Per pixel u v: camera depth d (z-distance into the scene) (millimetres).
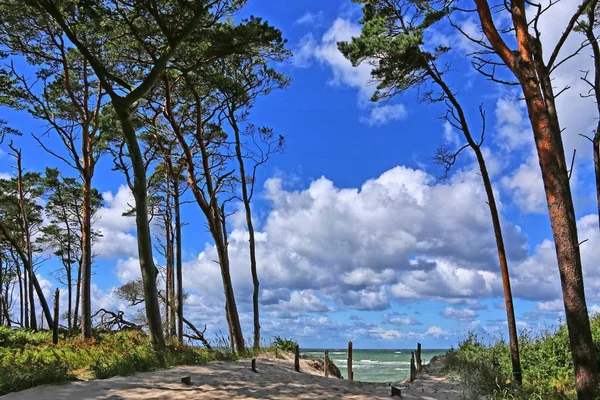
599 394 8344
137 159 15102
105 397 8719
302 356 19391
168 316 28375
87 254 22891
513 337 11609
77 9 15914
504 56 9812
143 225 15023
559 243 8781
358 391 10750
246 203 20359
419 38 12758
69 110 23516
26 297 41906
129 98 14852
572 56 10008
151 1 14789
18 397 8469
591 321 16188
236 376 11469
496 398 10273
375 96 14742
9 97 21438
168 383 10141
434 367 15312
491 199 11961
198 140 19578
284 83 20594
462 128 12180
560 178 8891
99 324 26391
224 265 18953
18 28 19156
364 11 15039
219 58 18094
